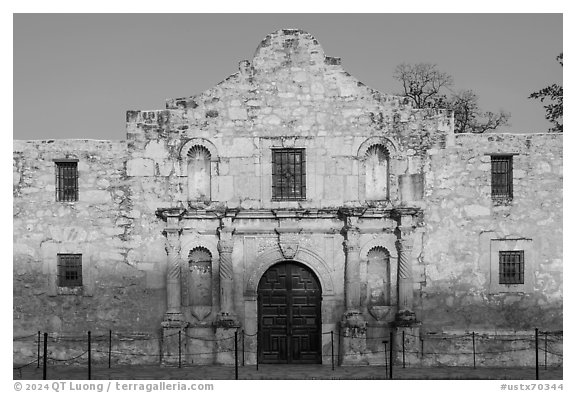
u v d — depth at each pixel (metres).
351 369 39.66
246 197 41.34
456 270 41.12
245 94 41.53
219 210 40.94
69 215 41.53
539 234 41.28
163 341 40.72
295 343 41.28
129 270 41.44
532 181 41.34
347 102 41.50
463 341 40.91
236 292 41.22
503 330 41.09
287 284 41.44
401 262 40.91
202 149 41.62
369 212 41.00
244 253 41.31
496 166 41.62
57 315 41.50
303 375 38.28
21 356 41.44
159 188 41.44
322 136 41.41
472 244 41.19
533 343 40.94
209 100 41.56
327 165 41.34
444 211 41.19
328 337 41.03
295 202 41.22
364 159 41.34
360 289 41.09
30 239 41.62
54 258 41.50
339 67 41.56
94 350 41.31
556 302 41.22
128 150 41.53
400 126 41.41
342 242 41.22
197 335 41.16
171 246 41.00
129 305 41.41
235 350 38.28
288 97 41.50
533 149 41.38
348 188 41.31
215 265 41.31
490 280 41.12
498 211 41.22
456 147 41.31
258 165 41.41
